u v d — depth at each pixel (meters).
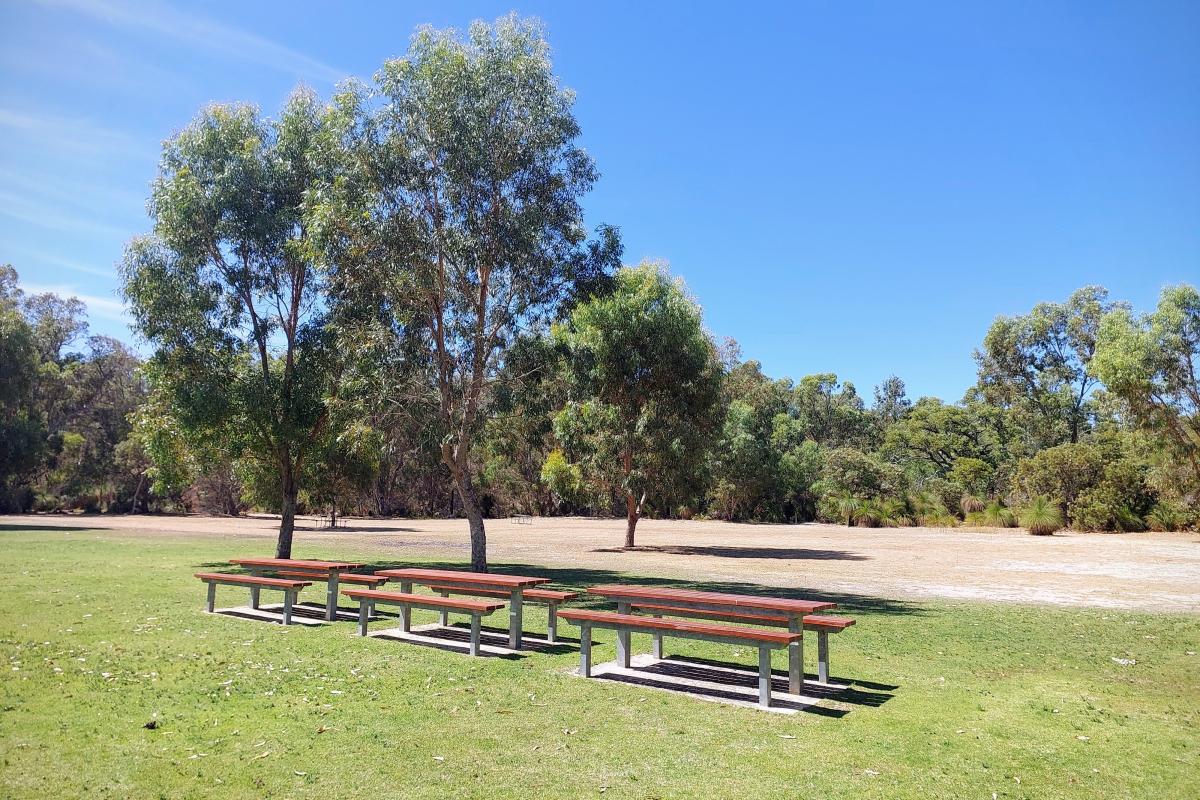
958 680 7.36
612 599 7.97
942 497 56.44
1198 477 36.91
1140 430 38.91
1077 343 64.50
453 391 18.52
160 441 19.14
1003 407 70.00
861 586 15.87
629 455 30.20
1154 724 5.91
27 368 46.91
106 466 61.69
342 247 16.59
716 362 32.66
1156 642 9.53
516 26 17.97
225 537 30.98
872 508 54.00
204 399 17.50
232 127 19.20
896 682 7.22
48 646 8.08
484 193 17.28
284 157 19.55
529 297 18.17
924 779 4.61
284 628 9.49
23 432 47.47
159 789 4.23
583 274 18.77
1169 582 17.19
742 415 59.34
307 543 28.78
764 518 62.47
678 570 19.30
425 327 17.75
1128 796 4.41
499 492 66.19
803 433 75.00
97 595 12.10
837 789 4.42
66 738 5.10
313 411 18.98
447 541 31.83
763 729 5.56
